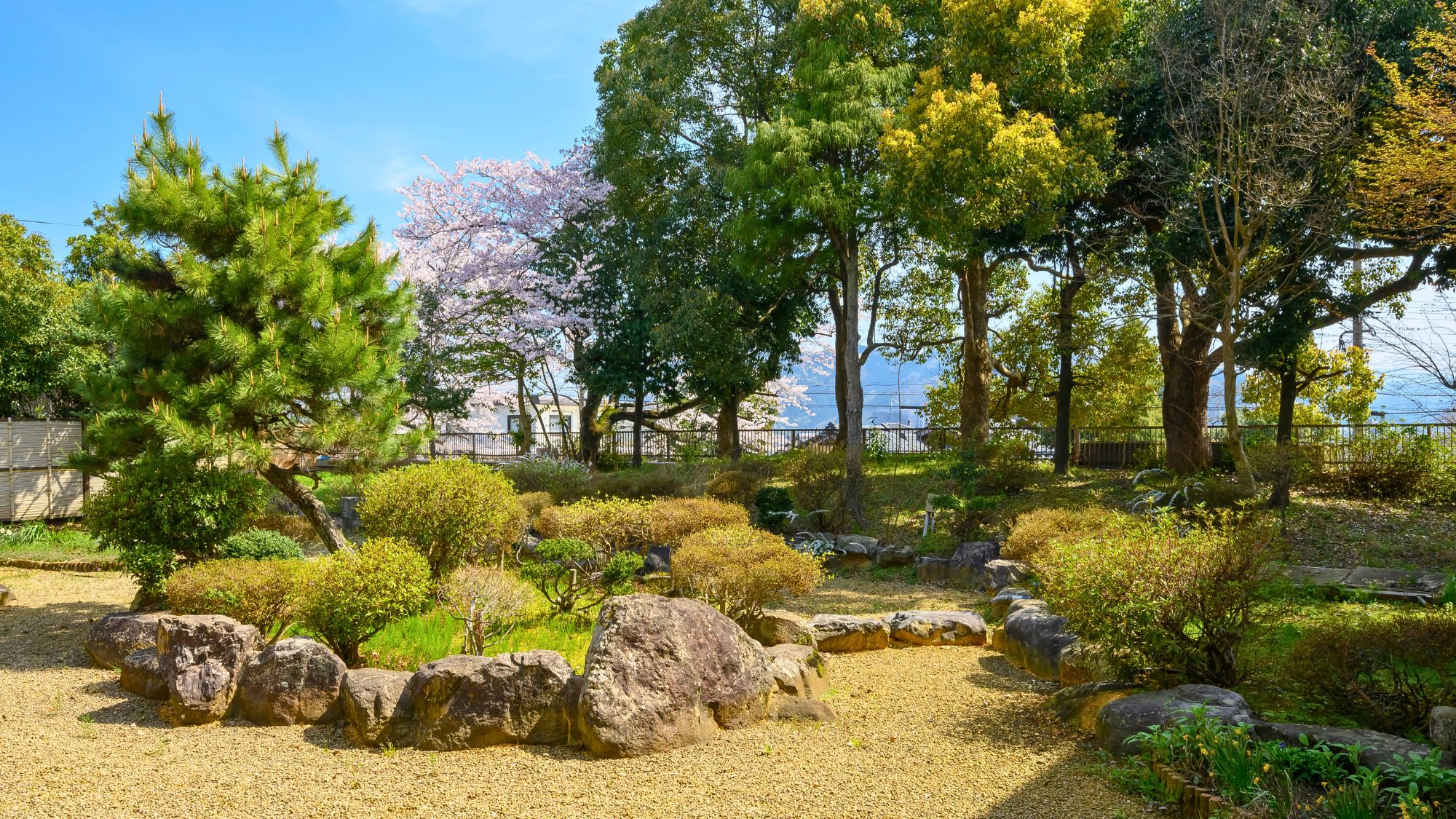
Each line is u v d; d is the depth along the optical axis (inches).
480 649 273.7
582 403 1082.7
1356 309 577.3
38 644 313.9
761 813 166.4
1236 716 178.2
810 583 311.0
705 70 847.1
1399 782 143.9
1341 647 203.0
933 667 287.0
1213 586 219.0
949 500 530.9
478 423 1278.3
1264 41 543.8
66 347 631.8
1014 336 1012.5
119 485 339.0
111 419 359.9
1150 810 159.8
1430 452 573.0
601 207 1010.1
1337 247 568.4
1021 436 861.8
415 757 199.5
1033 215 609.6
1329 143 512.1
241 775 188.4
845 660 302.0
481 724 205.6
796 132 611.5
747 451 1067.9
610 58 990.4
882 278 965.8
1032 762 188.5
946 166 556.7
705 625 224.5
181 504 333.1
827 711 229.5
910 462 848.3
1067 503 564.7
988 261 850.1
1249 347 589.6
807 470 626.2
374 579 257.3
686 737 206.7
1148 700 192.7
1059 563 248.2
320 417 367.2
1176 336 705.6
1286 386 632.4
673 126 850.8
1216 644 223.9
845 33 636.7
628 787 180.9
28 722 226.1
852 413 642.8
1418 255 567.8
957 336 1034.1
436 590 289.4
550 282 975.0
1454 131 377.1
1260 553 230.5
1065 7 566.3
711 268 896.9
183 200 352.8
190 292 348.2
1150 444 804.0
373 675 220.4
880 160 634.8
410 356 942.4
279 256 352.2
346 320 362.3
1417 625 200.5
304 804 172.7
